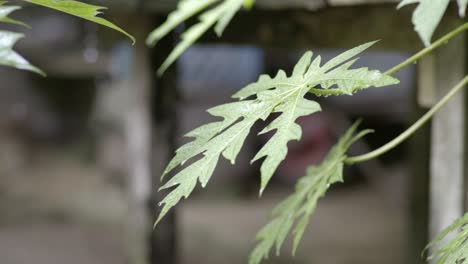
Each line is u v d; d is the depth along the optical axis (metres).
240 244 4.88
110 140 7.05
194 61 6.71
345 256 4.59
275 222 0.90
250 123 0.59
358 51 0.59
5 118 7.55
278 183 6.98
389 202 6.21
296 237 0.82
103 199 6.31
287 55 6.25
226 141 0.58
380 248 4.81
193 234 5.14
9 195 6.47
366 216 5.79
